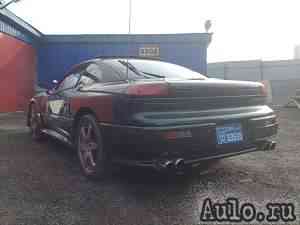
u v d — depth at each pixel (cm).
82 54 1088
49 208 208
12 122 671
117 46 1080
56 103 364
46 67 1095
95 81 292
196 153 221
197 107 229
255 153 375
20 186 251
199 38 1070
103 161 251
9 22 847
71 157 351
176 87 219
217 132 230
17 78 917
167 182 263
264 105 283
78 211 204
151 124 208
